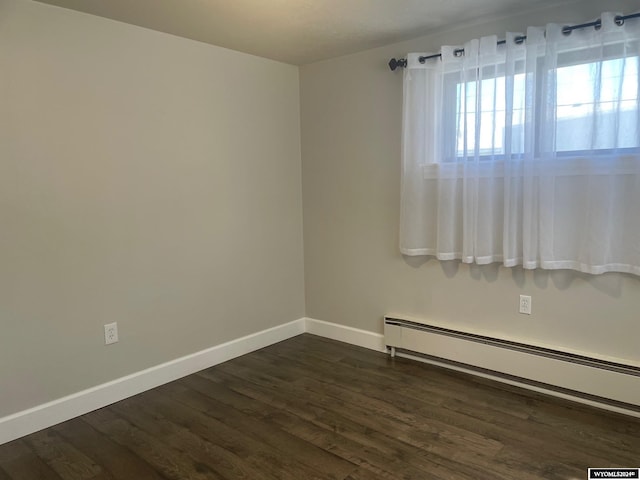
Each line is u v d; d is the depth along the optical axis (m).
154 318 2.87
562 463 2.00
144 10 2.41
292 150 3.67
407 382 2.85
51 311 2.43
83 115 2.47
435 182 2.93
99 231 2.58
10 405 2.31
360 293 3.50
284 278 3.69
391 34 2.88
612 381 2.38
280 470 2.01
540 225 2.50
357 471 1.98
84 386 2.58
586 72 2.32
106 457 2.14
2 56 2.19
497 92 2.60
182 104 2.92
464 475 1.94
